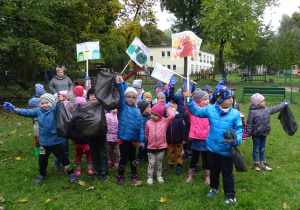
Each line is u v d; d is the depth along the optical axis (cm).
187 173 459
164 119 418
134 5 2150
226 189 348
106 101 371
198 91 447
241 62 2542
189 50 447
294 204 342
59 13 1320
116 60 2877
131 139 402
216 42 2214
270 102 1284
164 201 355
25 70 1374
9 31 1062
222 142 315
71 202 356
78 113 380
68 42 1340
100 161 421
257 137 464
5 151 566
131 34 2219
